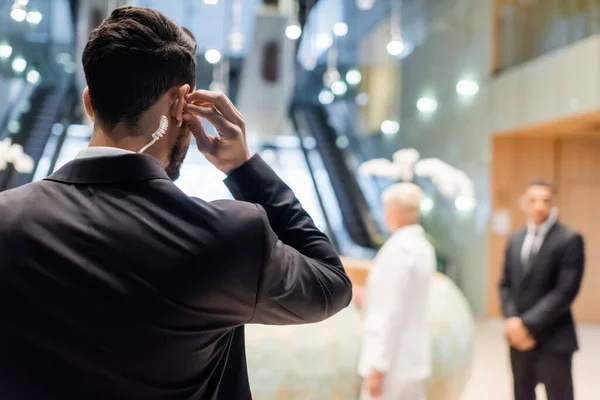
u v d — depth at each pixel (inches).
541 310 124.0
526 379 130.8
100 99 31.8
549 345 125.6
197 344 30.2
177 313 29.0
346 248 368.2
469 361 132.1
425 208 382.3
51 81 443.5
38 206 30.0
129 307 28.5
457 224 342.3
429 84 394.0
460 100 345.7
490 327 280.4
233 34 469.4
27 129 406.3
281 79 508.1
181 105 33.1
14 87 433.7
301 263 33.4
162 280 28.9
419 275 108.6
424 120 400.5
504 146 310.2
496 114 305.9
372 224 381.1
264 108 541.6
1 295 28.5
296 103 550.6
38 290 28.5
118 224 29.5
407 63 442.6
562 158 312.0
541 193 129.3
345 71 531.5
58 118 422.0
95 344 28.4
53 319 28.4
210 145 35.5
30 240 29.1
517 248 133.4
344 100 529.3
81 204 30.1
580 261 125.3
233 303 30.4
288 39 471.2
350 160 455.5
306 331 113.5
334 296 34.7
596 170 313.3
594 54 230.1
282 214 35.9
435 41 388.8
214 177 127.8
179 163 35.9
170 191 30.7
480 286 314.5
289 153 484.4
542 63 265.9
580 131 289.4
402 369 107.7
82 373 28.4
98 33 31.9
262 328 111.7
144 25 32.1
